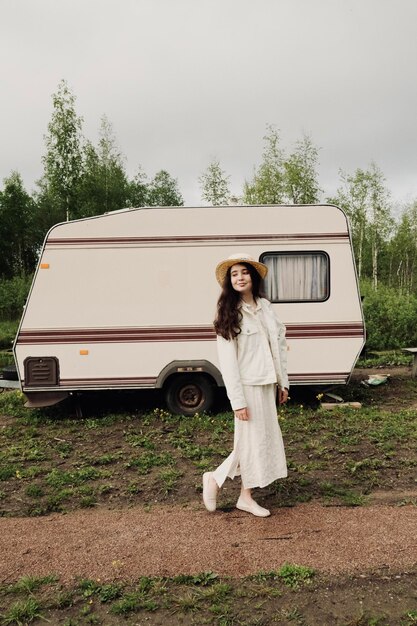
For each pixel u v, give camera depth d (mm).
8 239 37594
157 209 7066
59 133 14992
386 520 3805
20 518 4160
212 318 7098
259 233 7148
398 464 5039
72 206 15570
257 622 2734
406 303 13578
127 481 4871
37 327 7008
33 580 3143
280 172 21875
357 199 24312
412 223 32250
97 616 2828
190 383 7191
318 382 7203
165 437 6273
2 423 7141
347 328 7195
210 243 7113
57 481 4859
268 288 7168
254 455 3754
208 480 3930
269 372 3738
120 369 7082
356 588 2980
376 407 7340
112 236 7051
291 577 3074
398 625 2670
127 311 7070
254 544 3492
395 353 12414
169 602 2920
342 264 7195
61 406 7871
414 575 3088
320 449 5477
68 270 7031
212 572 3172
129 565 3295
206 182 22281
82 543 3623
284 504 4148
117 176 30859
